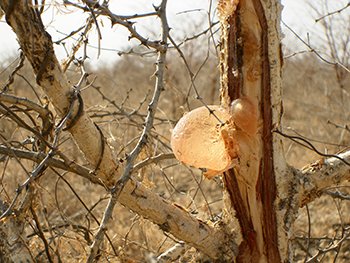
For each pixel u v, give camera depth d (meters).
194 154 2.04
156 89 1.94
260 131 2.12
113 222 4.05
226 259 2.21
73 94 1.91
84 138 1.98
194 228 2.18
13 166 4.48
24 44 1.82
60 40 2.17
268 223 2.18
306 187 2.23
